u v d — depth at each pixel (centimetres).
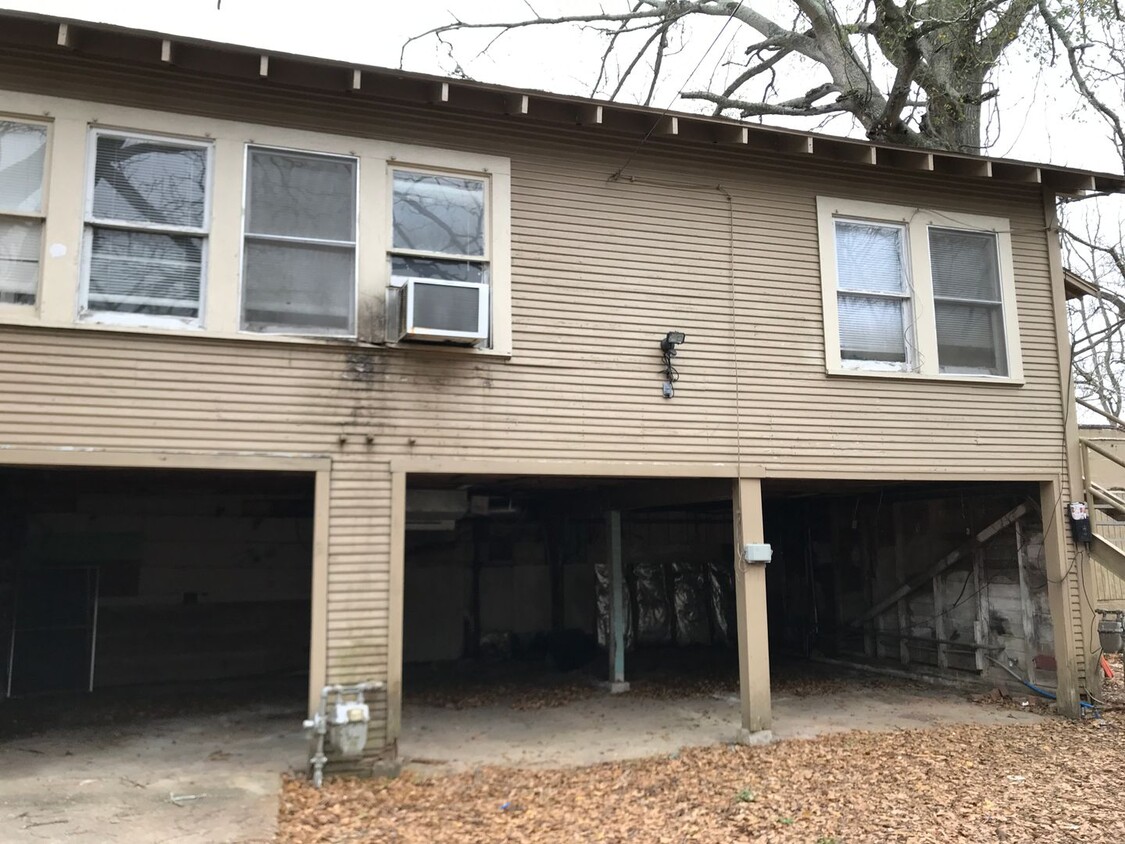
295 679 1055
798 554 1312
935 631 1042
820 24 1531
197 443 605
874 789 604
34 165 600
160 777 624
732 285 784
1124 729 791
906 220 862
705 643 1316
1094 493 890
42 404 575
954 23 1268
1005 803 571
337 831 515
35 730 789
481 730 805
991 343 888
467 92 686
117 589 1005
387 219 677
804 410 793
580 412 714
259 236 643
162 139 630
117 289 607
